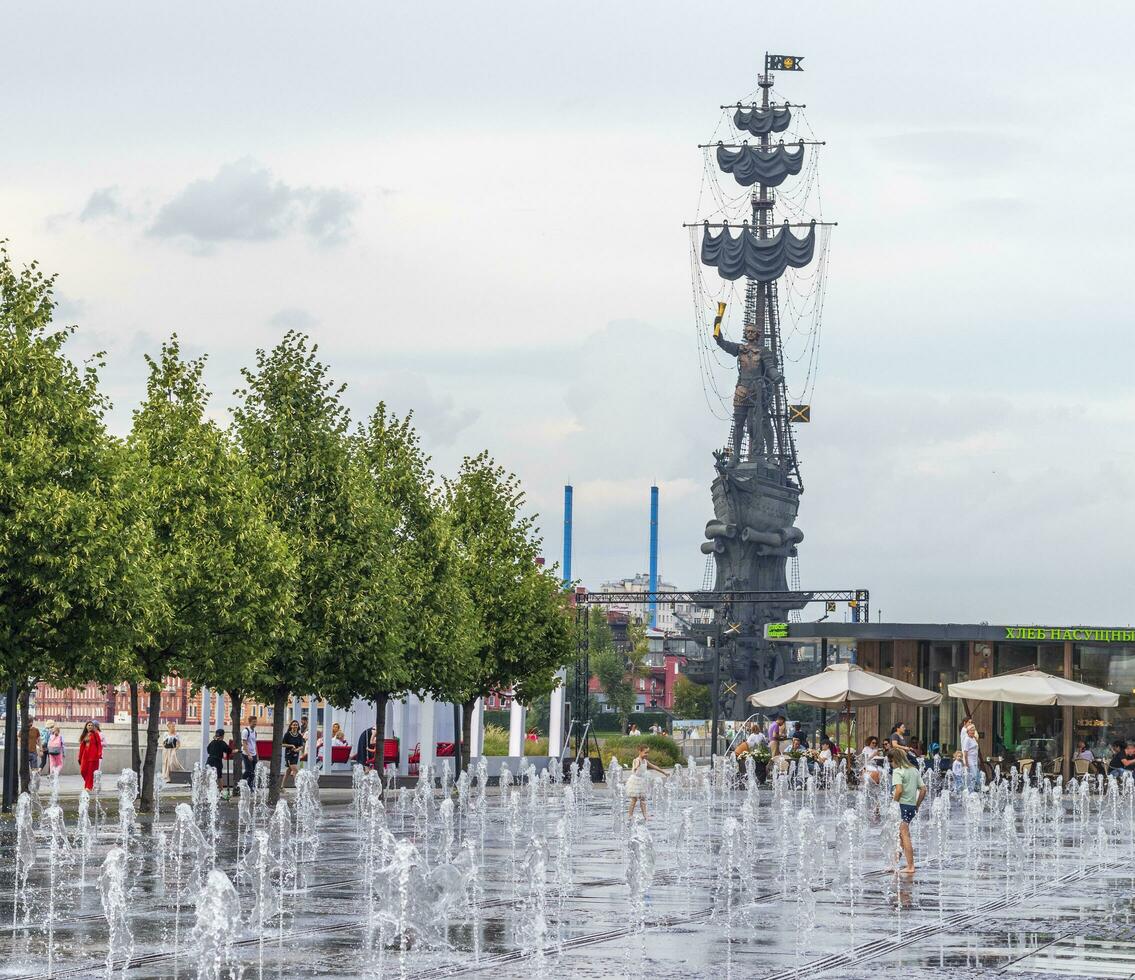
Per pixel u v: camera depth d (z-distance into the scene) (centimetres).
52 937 2706
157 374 6506
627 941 2764
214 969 2369
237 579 6178
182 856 4166
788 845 5006
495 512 9162
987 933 2944
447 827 4556
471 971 2412
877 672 9462
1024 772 8750
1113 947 2764
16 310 5416
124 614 5297
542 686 9219
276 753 6756
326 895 3397
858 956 2625
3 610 5141
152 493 6116
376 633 6931
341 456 6988
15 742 5797
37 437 5162
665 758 12738
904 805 4006
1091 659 9025
